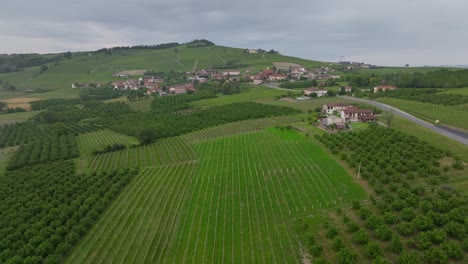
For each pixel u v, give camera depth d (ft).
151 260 215.31
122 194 316.60
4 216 277.44
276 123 542.98
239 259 209.56
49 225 262.47
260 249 217.77
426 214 221.66
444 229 207.82
